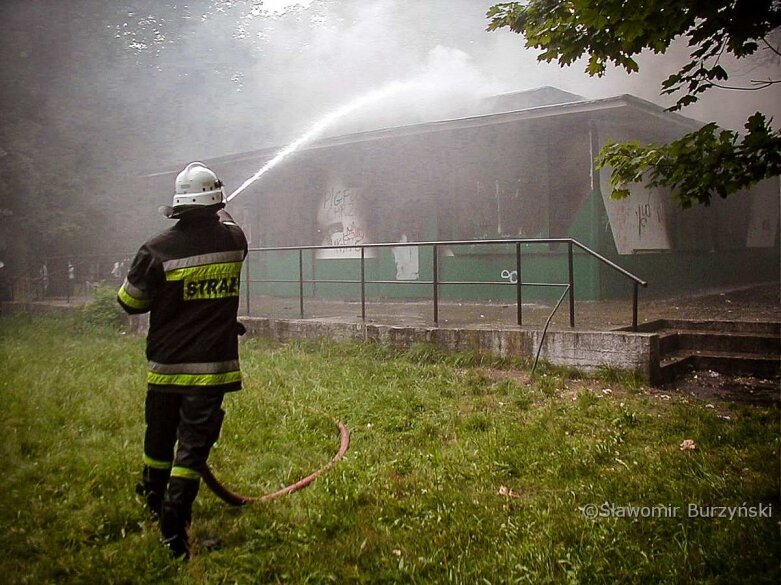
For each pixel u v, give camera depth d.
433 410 5.95
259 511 3.76
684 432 5.16
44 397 6.26
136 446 4.89
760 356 7.42
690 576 3.01
